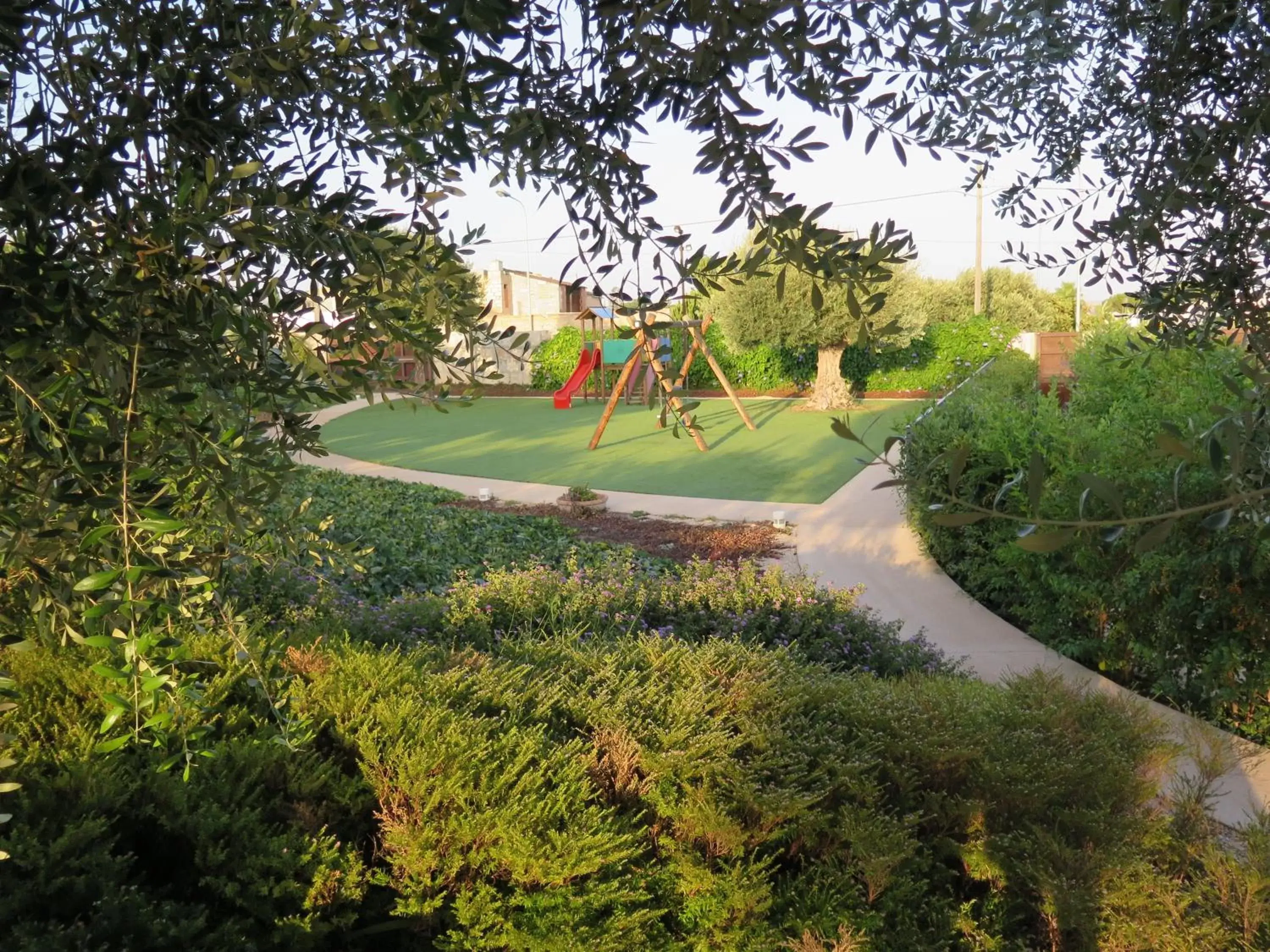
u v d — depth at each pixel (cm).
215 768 238
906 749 259
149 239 114
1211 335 206
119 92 123
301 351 138
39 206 104
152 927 194
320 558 227
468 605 459
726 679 306
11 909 192
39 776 227
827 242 124
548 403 2184
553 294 3189
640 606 505
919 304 1733
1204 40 182
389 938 228
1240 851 249
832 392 1914
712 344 2264
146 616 122
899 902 230
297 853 219
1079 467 471
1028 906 242
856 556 745
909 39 134
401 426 1742
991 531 592
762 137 124
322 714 271
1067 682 469
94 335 109
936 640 551
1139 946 219
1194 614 427
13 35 113
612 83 126
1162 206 185
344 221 132
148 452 119
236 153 130
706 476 1140
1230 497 88
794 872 244
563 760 243
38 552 111
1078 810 243
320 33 132
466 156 112
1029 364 1211
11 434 112
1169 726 293
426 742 240
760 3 112
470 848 221
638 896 214
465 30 107
